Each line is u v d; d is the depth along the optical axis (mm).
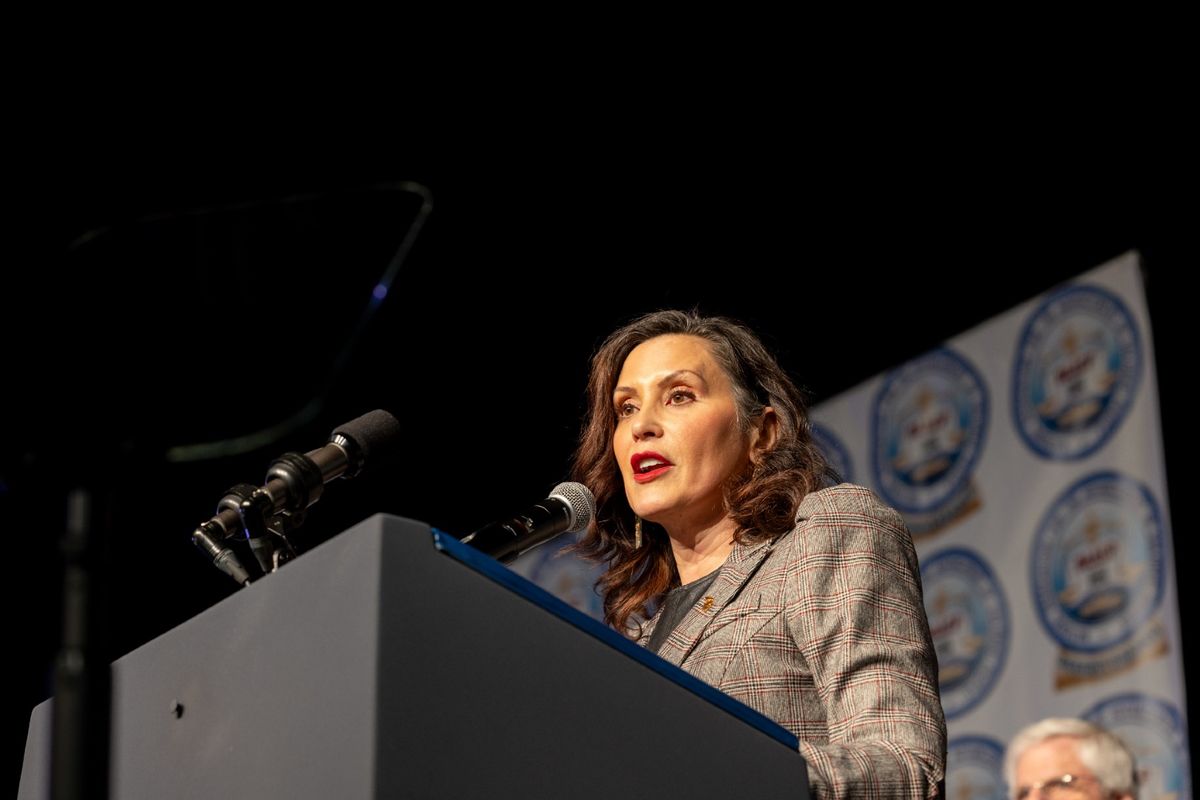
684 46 10695
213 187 10344
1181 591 8773
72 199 9836
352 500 11883
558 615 2742
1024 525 9453
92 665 2457
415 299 11945
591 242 11945
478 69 10797
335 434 3668
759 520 4332
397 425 3746
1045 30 10016
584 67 10867
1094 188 10227
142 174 10047
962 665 9477
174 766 2900
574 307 12148
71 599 2477
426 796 2463
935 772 3236
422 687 2527
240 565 3412
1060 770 8648
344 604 2607
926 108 10742
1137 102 9953
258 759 2680
